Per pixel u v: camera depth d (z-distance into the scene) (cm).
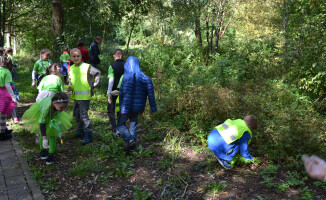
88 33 2019
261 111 509
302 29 661
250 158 390
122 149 472
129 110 442
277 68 708
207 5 1084
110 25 1972
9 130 547
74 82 496
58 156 468
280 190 344
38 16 2195
